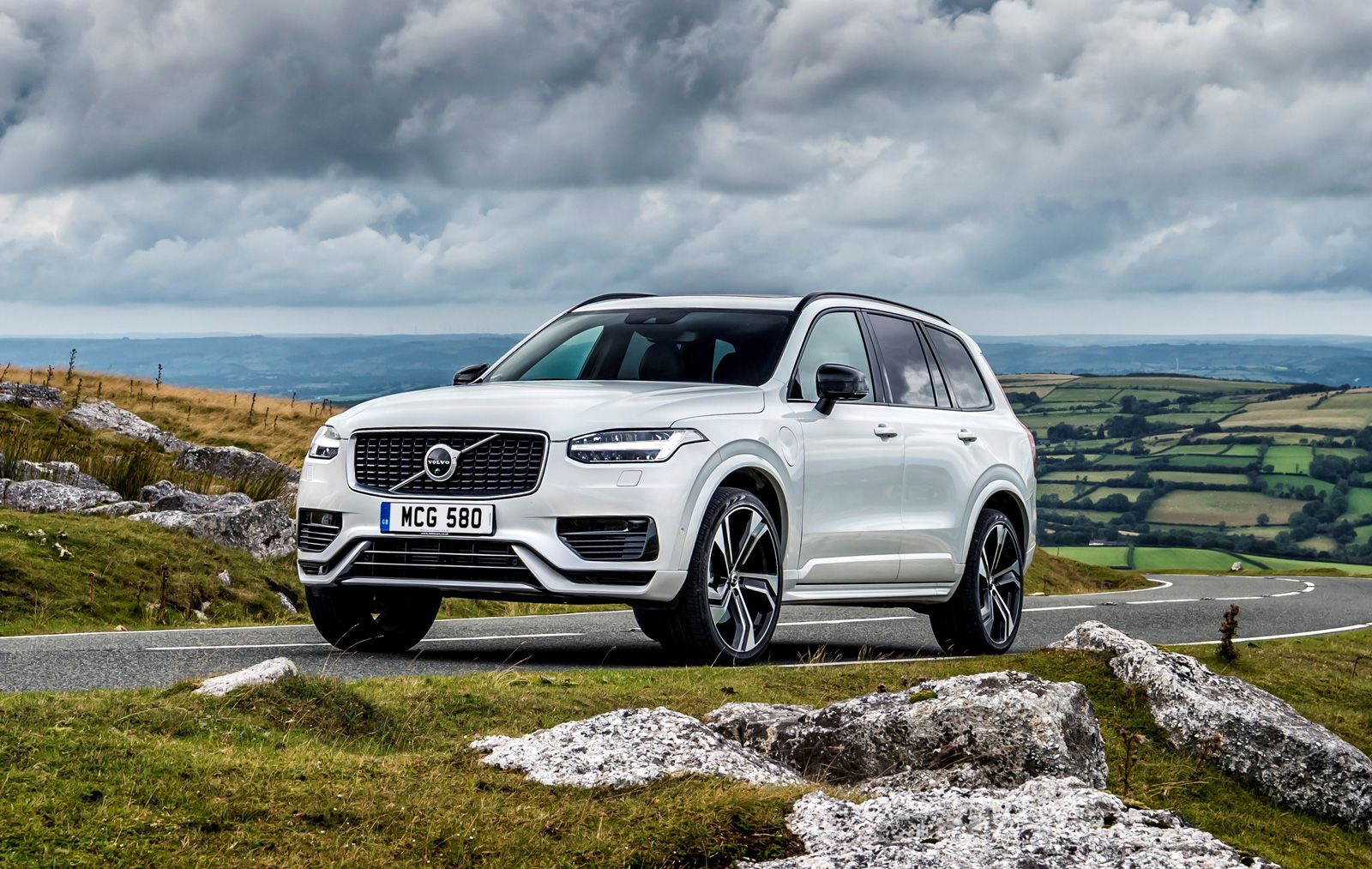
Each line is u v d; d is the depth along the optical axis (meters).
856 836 3.95
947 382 9.58
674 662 7.48
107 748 4.24
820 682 6.93
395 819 4.01
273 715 5.03
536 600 7.23
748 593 7.63
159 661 7.44
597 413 7.19
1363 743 8.57
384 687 5.82
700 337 8.30
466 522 7.14
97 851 3.55
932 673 7.32
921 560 8.78
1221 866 3.79
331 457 7.61
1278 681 9.59
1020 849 3.82
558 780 4.48
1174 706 7.07
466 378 8.62
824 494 8.02
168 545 13.52
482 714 5.60
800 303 8.52
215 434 34.44
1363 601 20.95
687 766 4.64
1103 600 18.64
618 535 7.00
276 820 3.91
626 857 3.84
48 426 23.34
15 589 11.19
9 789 3.84
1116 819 4.14
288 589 14.06
